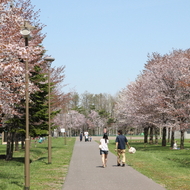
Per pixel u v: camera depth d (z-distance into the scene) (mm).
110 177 12773
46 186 10805
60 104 32812
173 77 32031
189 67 32219
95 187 10469
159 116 34094
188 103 29094
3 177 13281
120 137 17078
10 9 14383
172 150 29828
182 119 31016
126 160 20141
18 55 11594
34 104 21406
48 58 18391
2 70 11648
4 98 13008
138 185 10781
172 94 32344
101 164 18031
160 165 17266
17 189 10312
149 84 34656
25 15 18188
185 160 20406
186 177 12742
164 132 36938
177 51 42188
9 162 20094
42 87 22250
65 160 20625
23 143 34844
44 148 35875
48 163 18531
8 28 13922
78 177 12859
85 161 19922
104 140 16828
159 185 10773
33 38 18547
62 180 12102
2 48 11258
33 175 13586
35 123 22344
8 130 21203
